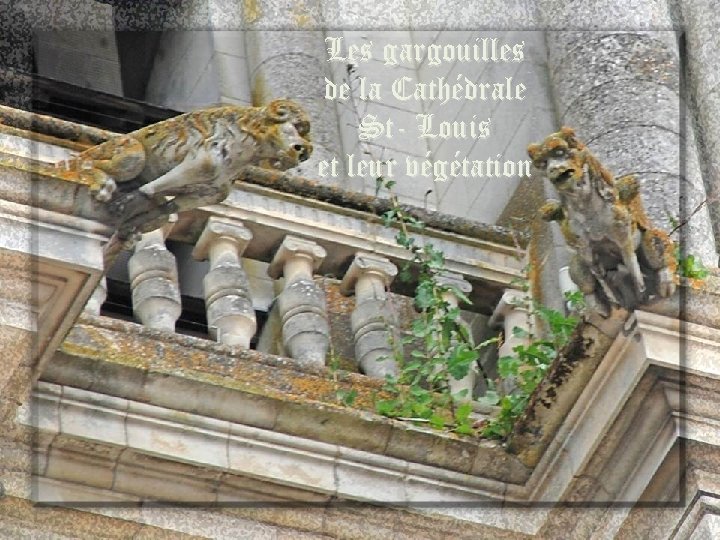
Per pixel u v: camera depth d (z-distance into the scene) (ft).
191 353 54.80
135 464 53.42
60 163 53.57
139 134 53.93
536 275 64.90
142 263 59.06
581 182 53.93
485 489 55.26
